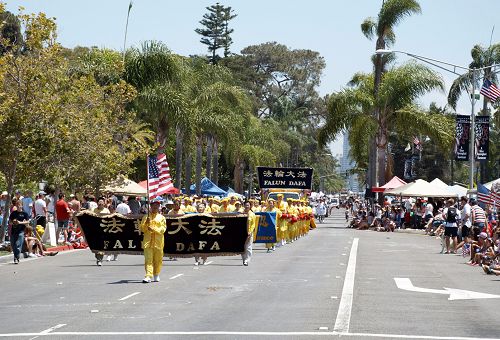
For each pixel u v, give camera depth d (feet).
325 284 82.38
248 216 104.94
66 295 73.36
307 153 572.51
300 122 524.93
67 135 140.36
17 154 128.36
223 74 295.28
